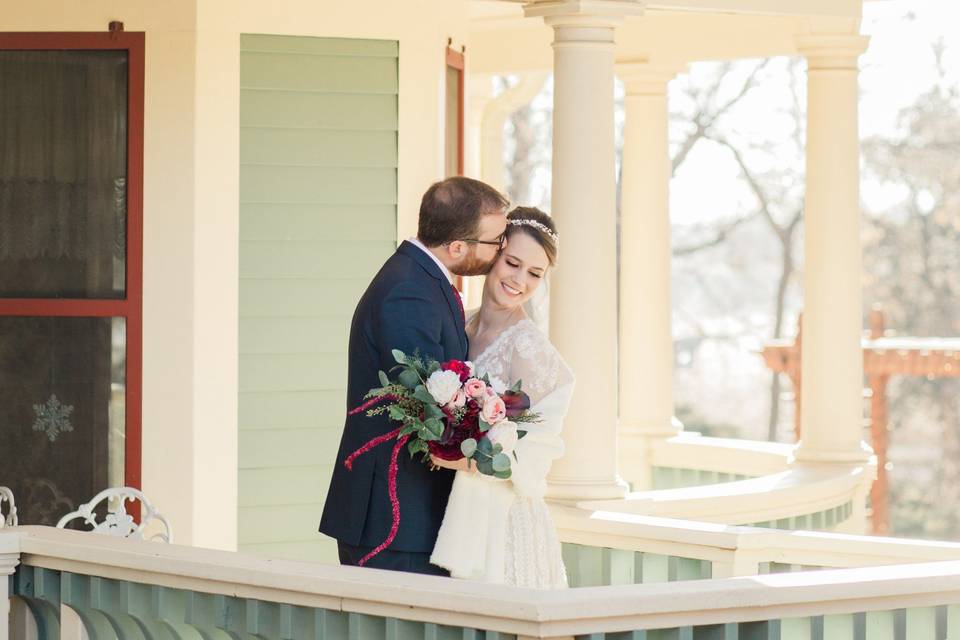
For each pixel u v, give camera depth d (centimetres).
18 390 637
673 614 309
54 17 632
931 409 2739
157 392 632
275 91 648
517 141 2661
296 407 654
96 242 635
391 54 670
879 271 2711
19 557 393
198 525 631
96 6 631
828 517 738
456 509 399
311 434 656
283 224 650
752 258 2922
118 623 380
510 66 984
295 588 330
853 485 753
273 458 649
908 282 2688
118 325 635
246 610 343
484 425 378
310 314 655
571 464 618
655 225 910
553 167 623
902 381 2755
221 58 636
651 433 912
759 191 2712
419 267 404
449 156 726
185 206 631
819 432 784
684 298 2972
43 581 391
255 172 646
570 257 616
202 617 352
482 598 303
